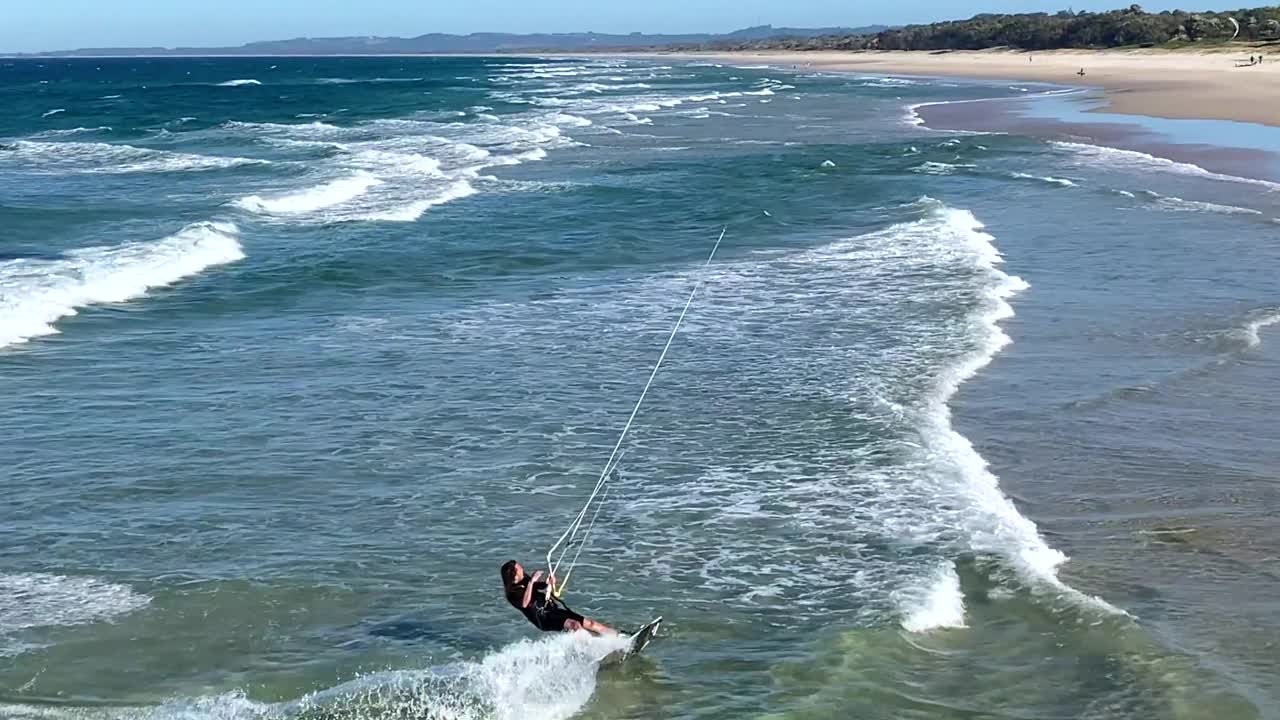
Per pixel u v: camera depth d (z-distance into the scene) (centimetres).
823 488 1068
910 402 1300
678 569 920
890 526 984
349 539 980
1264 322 1612
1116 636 794
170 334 1662
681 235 2414
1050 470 1111
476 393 1366
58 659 790
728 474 1110
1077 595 852
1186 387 1347
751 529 989
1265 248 2120
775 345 1544
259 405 1330
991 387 1358
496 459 1158
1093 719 704
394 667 782
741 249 2236
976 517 995
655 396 1344
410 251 2272
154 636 823
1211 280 1873
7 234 2408
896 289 1844
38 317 1711
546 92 9600
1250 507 1017
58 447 1193
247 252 2270
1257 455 1141
